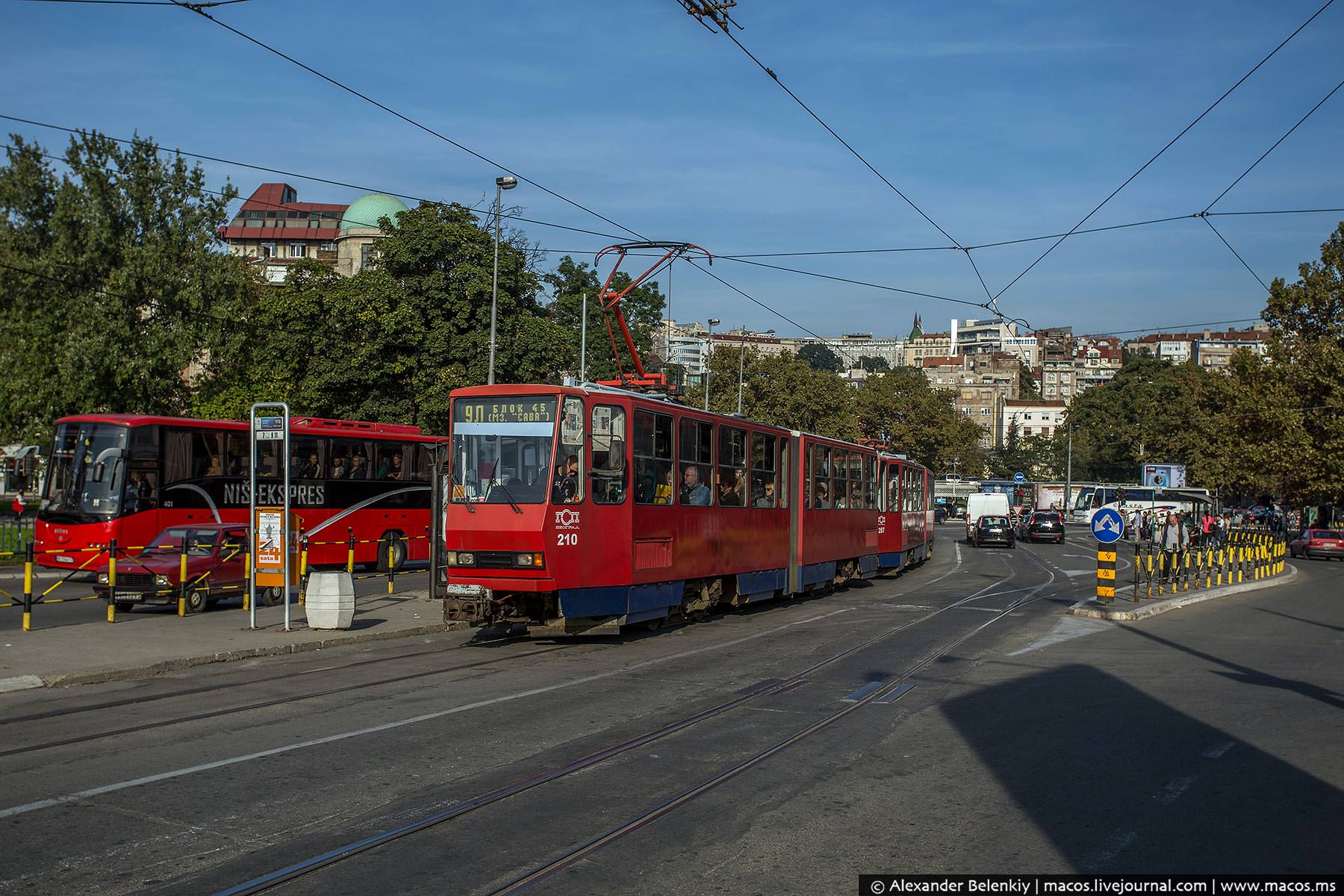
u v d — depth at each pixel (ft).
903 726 33.04
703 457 61.82
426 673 42.47
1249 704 37.27
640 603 54.29
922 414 291.17
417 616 61.72
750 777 26.61
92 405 119.03
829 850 20.98
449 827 22.29
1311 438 170.91
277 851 20.63
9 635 51.01
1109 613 67.00
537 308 133.49
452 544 50.16
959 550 174.19
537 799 24.45
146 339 118.93
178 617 60.34
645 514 54.54
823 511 82.33
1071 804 24.43
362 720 33.06
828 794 25.08
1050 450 431.02
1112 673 44.29
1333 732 32.68
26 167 125.49
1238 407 183.73
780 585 73.67
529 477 49.21
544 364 125.80
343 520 93.45
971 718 34.42
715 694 38.04
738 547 66.18
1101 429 327.88
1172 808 24.17
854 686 40.16
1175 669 45.60
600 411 51.52
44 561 78.84
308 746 29.48
